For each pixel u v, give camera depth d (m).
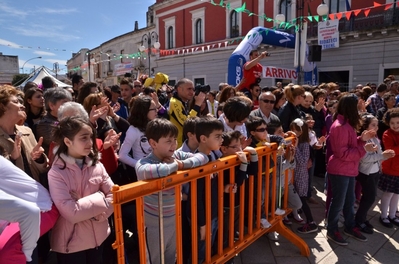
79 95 3.86
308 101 4.55
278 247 2.98
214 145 2.13
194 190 1.90
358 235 3.14
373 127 3.31
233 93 4.49
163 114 3.77
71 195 1.73
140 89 6.11
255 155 2.32
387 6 8.66
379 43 12.85
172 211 1.98
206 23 20.78
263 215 2.77
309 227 3.29
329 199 3.45
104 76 34.69
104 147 2.40
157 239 1.94
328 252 2.91
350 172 2.93
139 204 1.62
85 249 1.81
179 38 22.98
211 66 20.69
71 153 1.77
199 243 2.16
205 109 4.47
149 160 1.93
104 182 1.89
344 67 14.02
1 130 1.92
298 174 3.34
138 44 27.81
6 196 1.49
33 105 3.07
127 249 2.73
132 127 2.79
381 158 3.07
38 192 1.68
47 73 12.40
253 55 6.03
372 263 2.73
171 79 24.05
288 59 16.06
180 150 2.42
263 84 16.84
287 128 3.80
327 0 14.29
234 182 2.23
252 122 2.75
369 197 3.24
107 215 1.82
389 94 5.06
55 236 1.79
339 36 13.76
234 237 2.59
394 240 3.15
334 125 2.98
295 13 15.56
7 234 1.55
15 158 1.95
